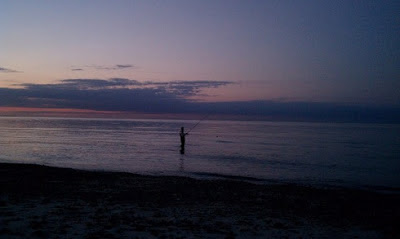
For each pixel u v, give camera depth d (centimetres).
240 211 1193
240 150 4769
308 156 4047
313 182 2262
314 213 1236
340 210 1320
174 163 3206
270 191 1717
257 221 1036
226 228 917
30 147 4647
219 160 3519
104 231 808
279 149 5028
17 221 855
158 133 10062
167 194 1494
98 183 1784
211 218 1045
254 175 2534
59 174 2048
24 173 2030
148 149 4694
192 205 1265
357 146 5841
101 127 14988
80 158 3481
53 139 6412
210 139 7556
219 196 1504
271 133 11412
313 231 946
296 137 8869
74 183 1747
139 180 1950
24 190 1422
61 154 3822
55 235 752
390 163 3434
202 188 1714
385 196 1720
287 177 2466
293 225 1008
